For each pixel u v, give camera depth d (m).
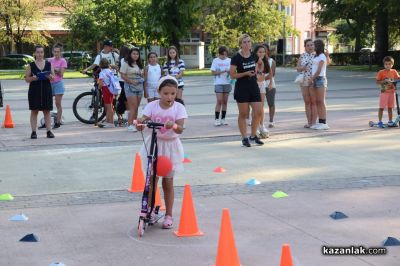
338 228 6.51
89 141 12.68
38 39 65.44
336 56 60.91
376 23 51.03
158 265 5.48
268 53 13.63
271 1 58.66
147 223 6.60
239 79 11.65
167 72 14.09
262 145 11.93
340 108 18.58
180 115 6.61
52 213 7.27
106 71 14.74
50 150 11.66
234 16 56.47
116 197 8.03
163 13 47.25
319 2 50.75
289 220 6.84
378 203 7.54
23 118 17.28
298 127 14.34
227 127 14.58
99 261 5.61
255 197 7.91
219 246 5.35
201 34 68.50
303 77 13.91
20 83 35.50
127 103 14.91
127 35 56.81
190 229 6.38
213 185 8.62
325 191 8.19
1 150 11.69
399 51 50.34
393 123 14.07
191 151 11.32
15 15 62.41
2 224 6.82
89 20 57.19
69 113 18.22
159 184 8.61
